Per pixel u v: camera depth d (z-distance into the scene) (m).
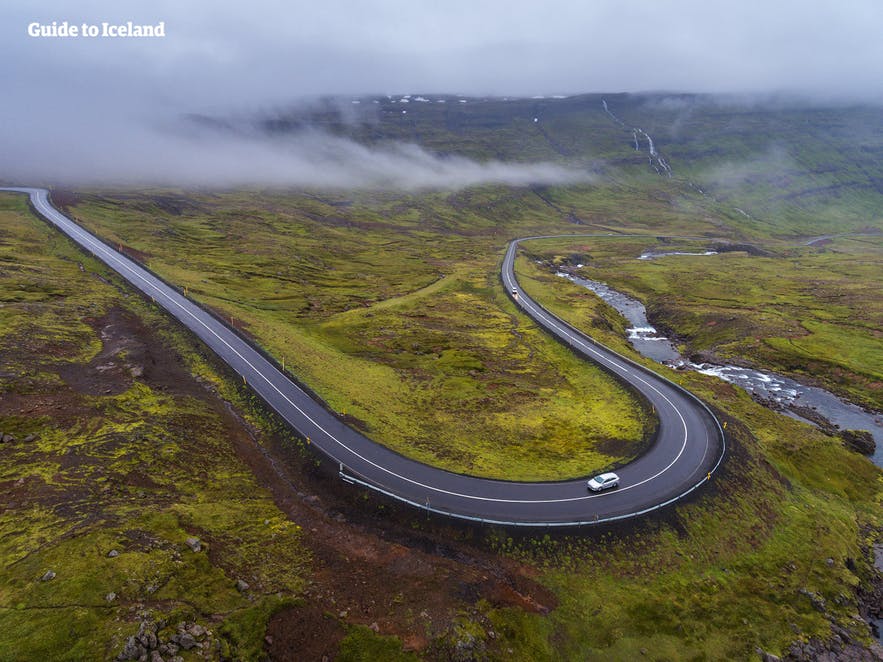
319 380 84.12
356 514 52.88
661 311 176.12
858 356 129.75
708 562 53.19
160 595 35.69
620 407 86.12
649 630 45.06
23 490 44.81
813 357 129.38
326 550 46.59
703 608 47.94
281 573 42.12
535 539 51.25
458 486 58.41
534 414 83.00
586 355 109.62
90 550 37.84
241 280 157.00
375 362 103.81
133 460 51.97
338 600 40.69
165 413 63.69
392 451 64.75
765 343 140.38
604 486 59.00
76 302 103.00
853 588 54.16
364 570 44.75
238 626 35.53
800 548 58.22
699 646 44.47
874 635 48.84
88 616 32.59
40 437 53.94
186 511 46.09
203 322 102.00
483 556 49.38
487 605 43.22
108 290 116.56
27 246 143.12
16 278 110.88
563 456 68.44
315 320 130.50
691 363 133.38
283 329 111.88
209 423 65.19
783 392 115.62
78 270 128.38
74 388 67.56
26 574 35.31
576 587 47.66
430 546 49.62
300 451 63.12
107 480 47.69
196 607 35.88
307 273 188.25
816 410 106.69
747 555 55.41
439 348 116.69
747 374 125.88
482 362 108.50
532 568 48.75
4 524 40.25
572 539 51.66
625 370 101.00
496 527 51.91
